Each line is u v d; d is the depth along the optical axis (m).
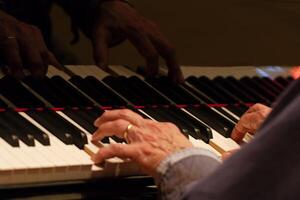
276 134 0.88
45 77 1.47
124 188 1.22
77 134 1.27
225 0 1.72
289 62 1.87
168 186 1.17
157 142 1.22
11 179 1.08
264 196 0.88
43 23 1.47
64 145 1.25
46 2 1.47
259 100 1.74
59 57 1.49
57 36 1.49
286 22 1.85
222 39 1.73
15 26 1.44
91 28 1.53
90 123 1.36
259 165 0.88
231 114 1.62
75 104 1.43
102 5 1.54
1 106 1.34
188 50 1.67
